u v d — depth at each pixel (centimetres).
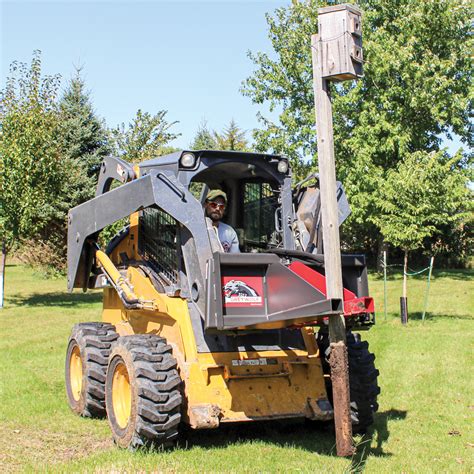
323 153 573
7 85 2192
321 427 775
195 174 692
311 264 677
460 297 2350
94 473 577
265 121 3269
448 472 615
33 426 778
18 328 1692
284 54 3161
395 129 2934
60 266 3297
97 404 804
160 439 642
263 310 609
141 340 678
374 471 609
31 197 2111
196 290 655
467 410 858
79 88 3133
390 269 3572
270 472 591
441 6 2972
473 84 2994
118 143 2611
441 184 1647
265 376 667
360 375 723
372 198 2856
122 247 870
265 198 764
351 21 562
